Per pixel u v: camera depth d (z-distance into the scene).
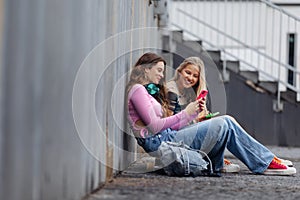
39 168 3.62
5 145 3.00
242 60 15.52
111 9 6.32
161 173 7.29
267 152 7.58
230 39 17.08
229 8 17.94
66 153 4.36
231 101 15.57
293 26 18.12
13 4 3.05
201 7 17.78
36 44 3.47
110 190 5.65
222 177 7.12
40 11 3.54
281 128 15.48
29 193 3.43
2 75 2.92
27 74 3.31
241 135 7.55
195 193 5.60
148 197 5.25
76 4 4.59
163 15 14.52
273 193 5.80
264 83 15.50
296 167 9.28
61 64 4.13
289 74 17.64
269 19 17.92
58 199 4.14
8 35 2.99
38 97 3.54
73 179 4.63
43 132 3.68
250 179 6.99
